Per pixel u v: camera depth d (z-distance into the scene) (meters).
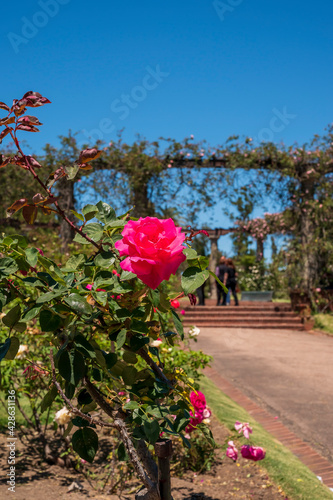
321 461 4.13
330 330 13.70
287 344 11.37
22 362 3.38
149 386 1.59
